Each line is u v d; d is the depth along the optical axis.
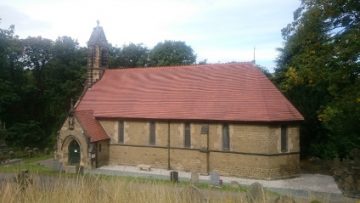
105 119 46.19
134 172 39.56
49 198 6.97
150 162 43.09
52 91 66.56
